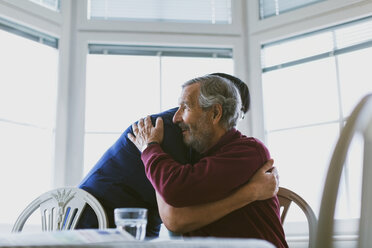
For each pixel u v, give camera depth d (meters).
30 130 2.22
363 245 0.56
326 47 2.28
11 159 2.14
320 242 0.52
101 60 2.45
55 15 2.36
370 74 2.15
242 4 2.53
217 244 0.66
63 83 2.33
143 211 0.93
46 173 2.24
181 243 0.65
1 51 2.17
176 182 1.25
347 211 2.06
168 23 2.45
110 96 2.41
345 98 2.21
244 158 1.34
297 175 2.29
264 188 1.35
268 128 2.39
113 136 2.37
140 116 2.41
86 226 1.48
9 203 2.10
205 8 2.54
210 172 1.27
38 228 2.09
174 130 1.44
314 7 2.30
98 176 1.51
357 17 2.18
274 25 2.40
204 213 1.28
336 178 0.54
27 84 2.25
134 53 2.47
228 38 2.47
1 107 2.14
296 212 2.24
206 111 1.43
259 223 1.35
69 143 2.30
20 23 2.22
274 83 2.42
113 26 2.42
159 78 2.46
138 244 0.63
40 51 2.32
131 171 1.46
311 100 2.31
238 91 1.57
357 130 0.56
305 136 2.29
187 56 2.49
